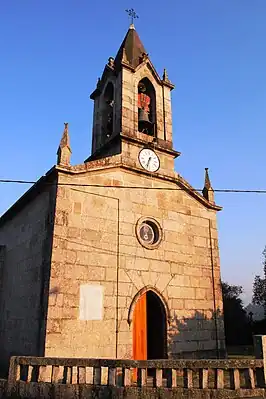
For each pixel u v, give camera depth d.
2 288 17.44
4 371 13.97
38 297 12.58
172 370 8.72
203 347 15.02
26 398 9.13
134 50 18.84
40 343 11.45
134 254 14.17
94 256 13.08
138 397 8.41
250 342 32.06
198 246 16.50
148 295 14.77
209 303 15.92
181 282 15.29
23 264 15.09
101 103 18.78
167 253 15.24
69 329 11.77
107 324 12.62
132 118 16.50
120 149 15.63
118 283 13.36
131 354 12.80
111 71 18.19
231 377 8.71
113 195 14.37
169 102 18.42
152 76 18.36
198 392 8.40
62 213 12.78
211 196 17.98
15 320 14.73
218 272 16.73
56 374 9.27
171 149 17.06
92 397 8.64
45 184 13.96
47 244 12.67
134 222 14.63
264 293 39.12
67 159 13.42
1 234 19.77
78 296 12.27
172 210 16.11
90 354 11.94
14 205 16.72
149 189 15.60
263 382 8.80
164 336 14.17
